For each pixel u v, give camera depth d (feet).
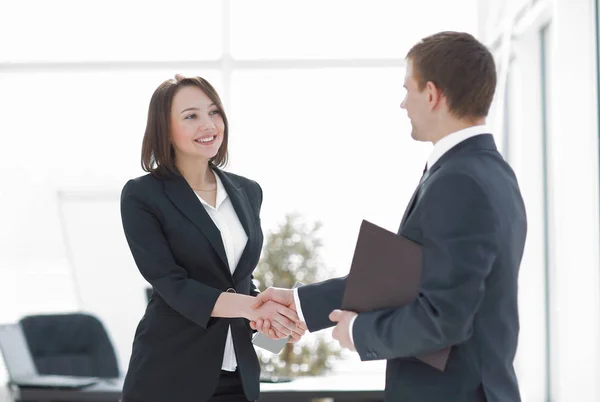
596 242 13.73
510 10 19.24
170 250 8.31
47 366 15.51
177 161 8.71
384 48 22.74
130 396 8.21
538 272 18.61
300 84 22.76
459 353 6.31
